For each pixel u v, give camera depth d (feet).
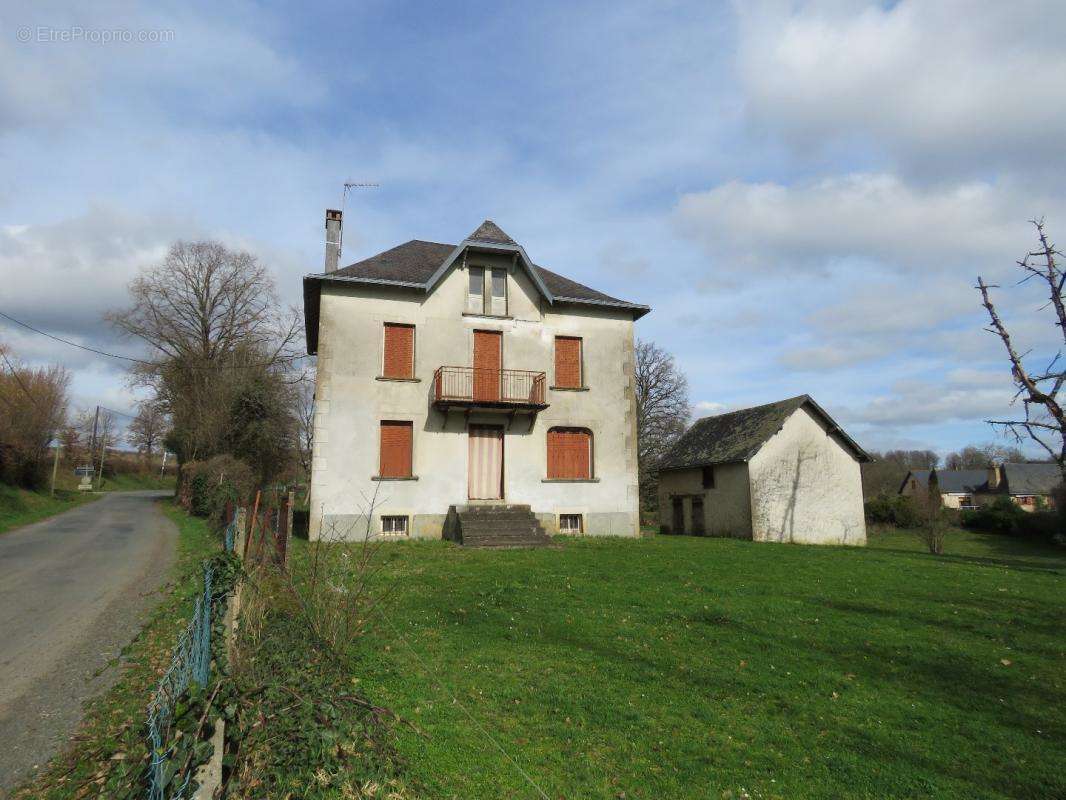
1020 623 34.04
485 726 19.95
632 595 37.93
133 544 58.59
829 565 51.60
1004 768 18.66
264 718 14.92
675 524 100.68
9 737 17.04
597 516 67.51
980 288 38.47
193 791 10.61
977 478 222.48
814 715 21.98
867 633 31.63
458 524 59.36
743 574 45.80
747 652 28.27
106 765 14.83
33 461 123.03
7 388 118.32
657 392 142.82
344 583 28.73
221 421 95.20
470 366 64.90
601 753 18.69
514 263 67.62
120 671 22.27
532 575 42.93
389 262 67.46
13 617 29.89
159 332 127.54
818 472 85.76
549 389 67.51
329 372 60.44
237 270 132.98
